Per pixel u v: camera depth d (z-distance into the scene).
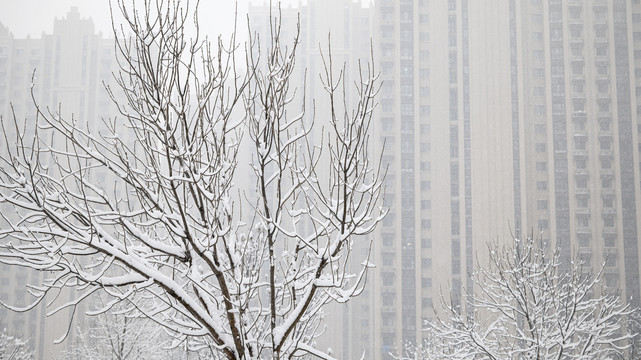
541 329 16.95
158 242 7.18
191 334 7.17
